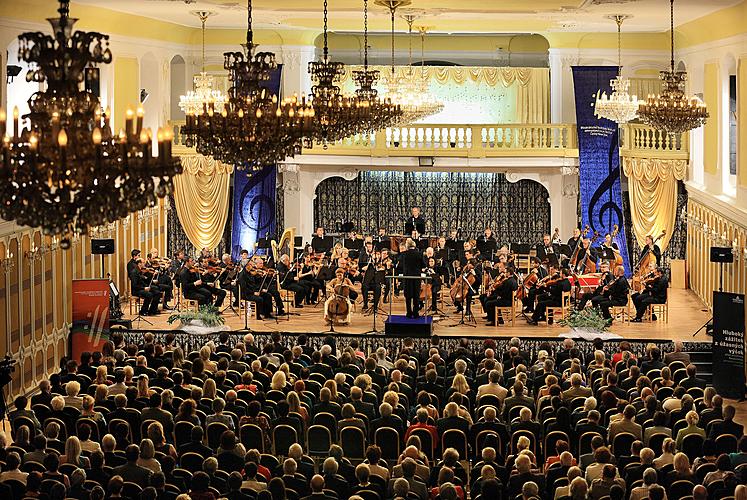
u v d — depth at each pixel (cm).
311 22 3148
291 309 2753
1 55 2222
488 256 2897
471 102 3503
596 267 2780
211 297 2597
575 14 2816
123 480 1219
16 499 1195
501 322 2558
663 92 2152
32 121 970
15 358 2219
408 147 3250
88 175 952
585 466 1341
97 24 2741
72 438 1298
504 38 3612
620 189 3170
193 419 1502
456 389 1697
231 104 1434
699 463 1358
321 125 1833
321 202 3472
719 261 2362
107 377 1764
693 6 2533
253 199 3192
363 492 1209
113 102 2869
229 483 1196
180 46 3266
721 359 2183
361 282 2659
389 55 3644
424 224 3131
